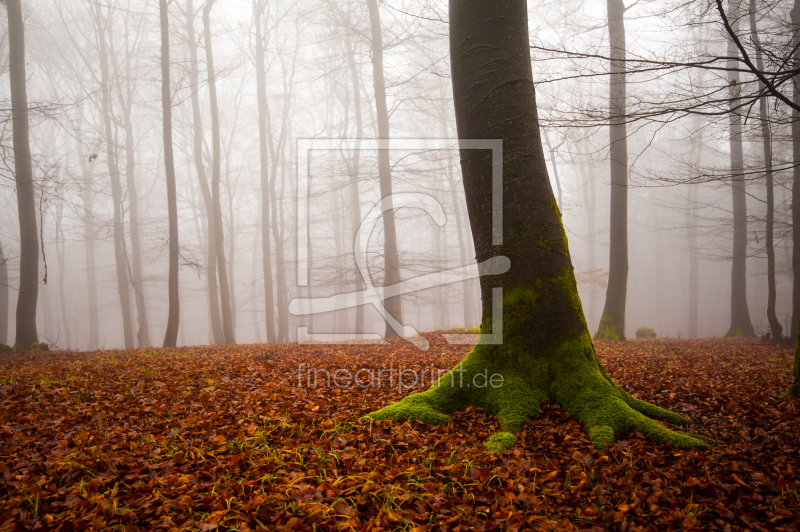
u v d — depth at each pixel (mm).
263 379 6414
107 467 3000
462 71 4535
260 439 3523
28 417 4070
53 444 3463
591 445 3363
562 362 4098
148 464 3076
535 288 4207
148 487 2740
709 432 3785
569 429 3654
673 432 3525
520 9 4488
